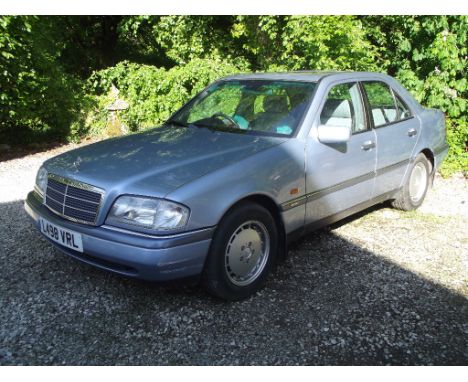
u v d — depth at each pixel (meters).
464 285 3.67
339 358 2.79
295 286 3.58
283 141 3.62
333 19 7.47
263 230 3.43
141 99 8.89
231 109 4.14
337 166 3.94
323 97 3.91
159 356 2.77
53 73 8.57
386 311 3.28
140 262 2.85
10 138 8.31
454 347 2.92
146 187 2.95
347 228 4.75
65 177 3.24
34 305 3.24
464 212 5.32
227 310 3.24
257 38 9.51
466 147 7.39
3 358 2.70
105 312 3.18
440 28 7.05
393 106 4.78
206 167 3.17
